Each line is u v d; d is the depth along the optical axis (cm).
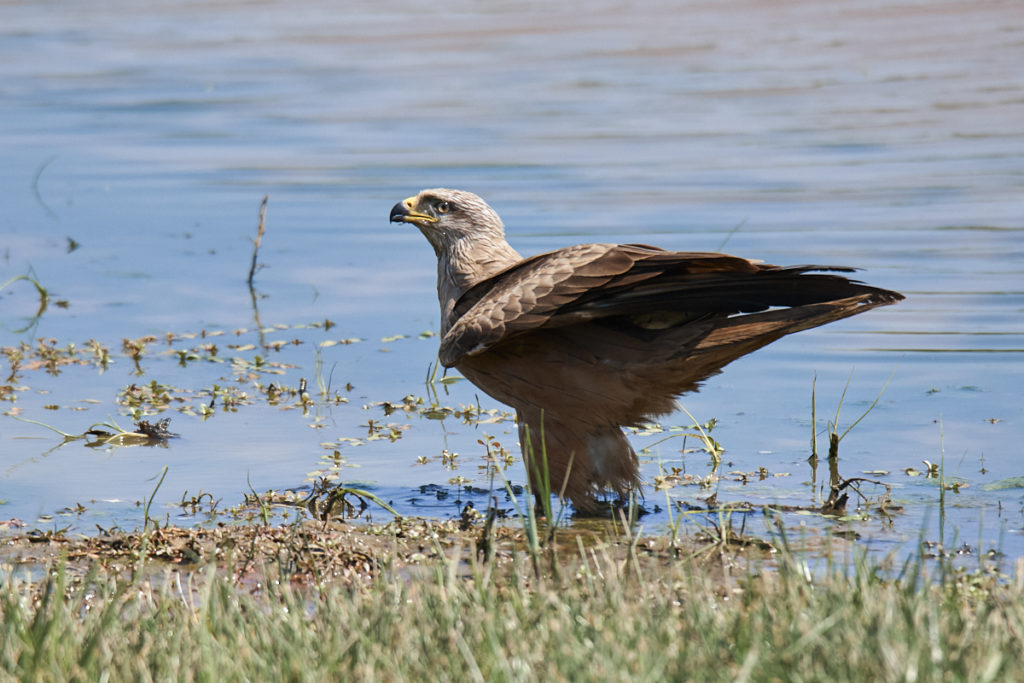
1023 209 1938
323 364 1448
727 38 3706
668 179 2214
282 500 990
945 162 2269
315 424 1231
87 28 4156
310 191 2242
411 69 3359
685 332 906
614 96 2980
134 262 1881
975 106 2739
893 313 1533
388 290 1742
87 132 2742
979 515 924
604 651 576
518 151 2472
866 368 1369
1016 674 545
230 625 630
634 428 1024
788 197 2062
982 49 3381
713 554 816
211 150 2567
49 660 589
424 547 859
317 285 1772
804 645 566
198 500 983
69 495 1020
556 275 907
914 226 1866
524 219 1973
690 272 920
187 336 1559
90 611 665
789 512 944
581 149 2467
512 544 865
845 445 1131
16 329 1594
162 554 839
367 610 662
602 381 933
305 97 3058
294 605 666
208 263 1875
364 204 2155
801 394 1297
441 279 1143
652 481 1048
